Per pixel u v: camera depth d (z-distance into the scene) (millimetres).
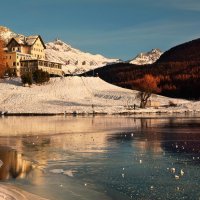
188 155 37125
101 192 23781
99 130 64312
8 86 153750
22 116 109875
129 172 29516
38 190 23938
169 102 155000
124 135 55906
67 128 68188
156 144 45375
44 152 39656
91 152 39562
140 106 142125
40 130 64375
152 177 27703
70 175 28516
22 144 46250
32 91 150750
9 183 25516
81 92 161000
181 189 24297
